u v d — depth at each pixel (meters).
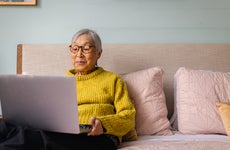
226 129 1.50
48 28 2.12
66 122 1.19
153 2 2.12
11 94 1.20
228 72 1.86
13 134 1.17
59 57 1.95
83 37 1.64
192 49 1.99
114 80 1.61
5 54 2.12
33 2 2.08
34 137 1.16
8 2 2.08
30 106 1.20
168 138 1.59
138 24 2.12
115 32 2.12
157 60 1.97
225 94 1.69
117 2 2.12
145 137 1.63
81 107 1.53
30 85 1.16
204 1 2.12
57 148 1.17
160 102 1.74
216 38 2.13
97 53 1.69
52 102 1.17
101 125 1.30
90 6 2.12
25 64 1.94
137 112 1.70
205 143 1.39
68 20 2.12
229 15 2.12
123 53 1.97
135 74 1.81
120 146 1.46
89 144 1.28
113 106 1.59
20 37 2.12
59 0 2.11
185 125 1.68
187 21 2.13
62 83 1.14
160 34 2.13
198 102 1.68
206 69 1.97
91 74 1.63
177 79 1.80
